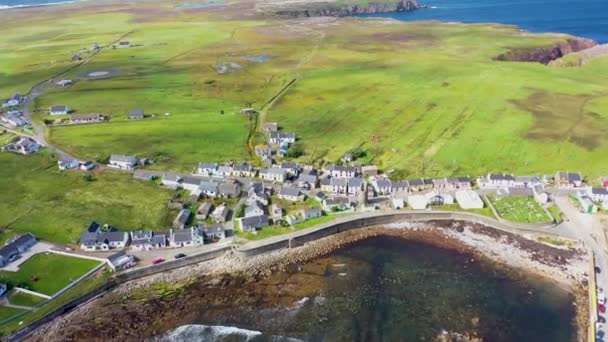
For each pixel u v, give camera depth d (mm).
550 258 120375
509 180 152125
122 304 107188
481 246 126562
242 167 162750
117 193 149375
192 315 104500
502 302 106625
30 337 97688
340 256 124625
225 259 121500
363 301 108438
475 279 114375
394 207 142125
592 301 103375
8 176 159000
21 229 129375
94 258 118188
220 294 110625
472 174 159750
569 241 126000
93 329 100375
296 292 111500
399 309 105938
